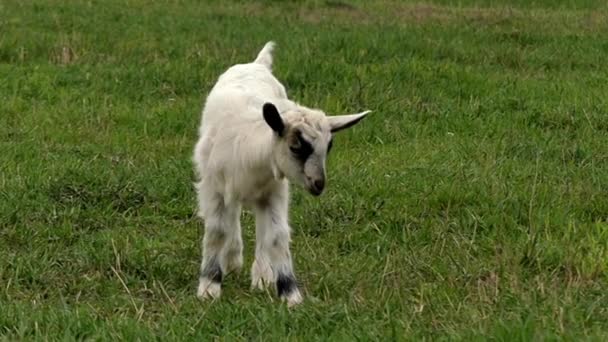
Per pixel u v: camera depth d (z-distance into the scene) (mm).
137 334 6691
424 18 20141
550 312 6887
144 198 9906
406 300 7422
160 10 20203
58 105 13094
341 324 6852
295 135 6977
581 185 10094
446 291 7551
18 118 12516
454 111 13000
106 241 8836
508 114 12930
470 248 8562
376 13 20906
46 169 10453
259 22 19156
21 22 17922
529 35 17938
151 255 8531
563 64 16172
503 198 9688
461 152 11320
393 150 11461
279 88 8812
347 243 8961
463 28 18641
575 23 19938
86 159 10961
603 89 14375
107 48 16031
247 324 6922
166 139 11914
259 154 7344
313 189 6969
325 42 16562
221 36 17359
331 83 14117
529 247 8305
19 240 8883
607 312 7043
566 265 8094
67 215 9383
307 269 8281
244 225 9375
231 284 8219
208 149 7898
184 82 14180
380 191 10062
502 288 7535
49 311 7141
